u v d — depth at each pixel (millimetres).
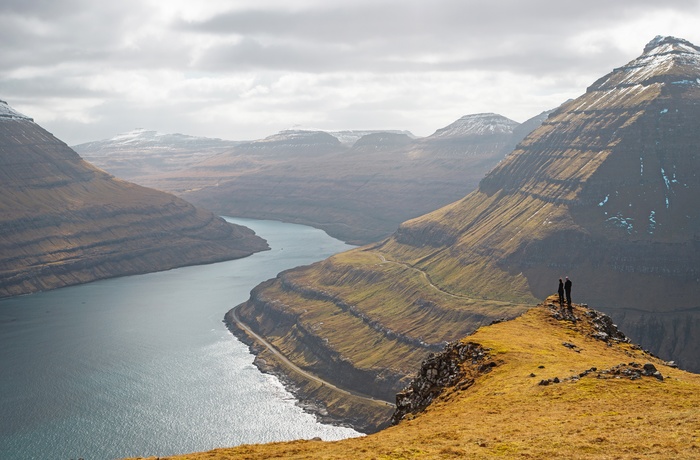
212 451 60062
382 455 51344
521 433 54062
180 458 57812
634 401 60406
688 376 75438
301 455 55781
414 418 73438
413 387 87500
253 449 60250
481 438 53844
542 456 47188
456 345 88250
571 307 114188
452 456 49344
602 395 63625
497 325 101375
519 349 84312
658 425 51656
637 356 93000
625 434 50125
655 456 44250
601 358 84875
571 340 95375
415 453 51250
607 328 108125
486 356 83062
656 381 66812
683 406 57250
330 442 62875
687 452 44188
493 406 66000
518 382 72438
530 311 112125
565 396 64812
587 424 54406
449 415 66812
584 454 46562
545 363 78125
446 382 82375
